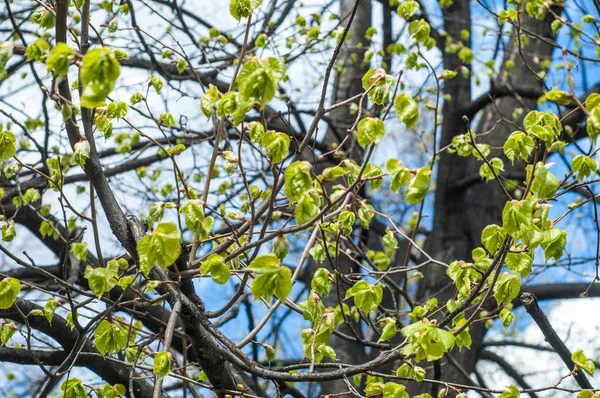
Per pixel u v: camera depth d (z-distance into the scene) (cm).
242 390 365
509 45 757
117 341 293
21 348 427
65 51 206
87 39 277
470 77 741
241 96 218
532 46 734
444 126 711
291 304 377
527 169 262
